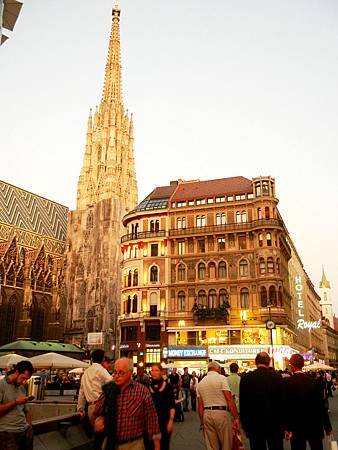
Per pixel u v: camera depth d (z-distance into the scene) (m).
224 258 64.69
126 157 147.75
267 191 65.50
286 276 71.62
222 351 59.69
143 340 65.00
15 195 143.50
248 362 58.97
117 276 127.69
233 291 62.78
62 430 14.00
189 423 26.73
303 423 11.12
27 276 127.44
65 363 28.56
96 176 143.00
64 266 140.12
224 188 71.50
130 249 70.56
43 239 139.50
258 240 63.28
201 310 62.12
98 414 8.25
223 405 11.87
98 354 13.73
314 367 42.91
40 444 12.47
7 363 26.78
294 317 81.81
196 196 70.38
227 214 66.62
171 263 67.19
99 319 121.88
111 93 152.00
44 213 150.88
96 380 13.14
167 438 11.98
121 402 8.07
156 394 12.27
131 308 67.50
